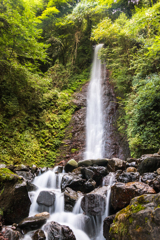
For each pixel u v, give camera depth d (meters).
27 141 8.55
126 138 8.66
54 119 10.49
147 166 4.05
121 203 2.83
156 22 7.56
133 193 2.72
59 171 6.36
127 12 13.33
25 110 9.75
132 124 7.43
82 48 15.54
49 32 14.62
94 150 9.07
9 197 3.21
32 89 10.15
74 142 9.59
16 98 9.24
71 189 4.32
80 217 3.42
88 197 3.41
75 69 14.77
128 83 9.37
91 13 13.27
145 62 7.75
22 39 7.77
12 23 7.16
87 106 11.54
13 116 8.82
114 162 4.88
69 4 15.05
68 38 15.06
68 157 8.91
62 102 11.45
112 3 13.40
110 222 2.78
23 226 3.05
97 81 13.31
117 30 9.38
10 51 8.81
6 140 7.65
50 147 9.28
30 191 4.47
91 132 9.98
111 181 4.12
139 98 7.04
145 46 7.97
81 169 5.16
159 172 3.46
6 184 3.29
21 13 9.42
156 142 6.22
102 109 10.93
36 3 13.72
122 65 9.88
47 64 14.40
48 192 4.06
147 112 6.72
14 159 7.31
